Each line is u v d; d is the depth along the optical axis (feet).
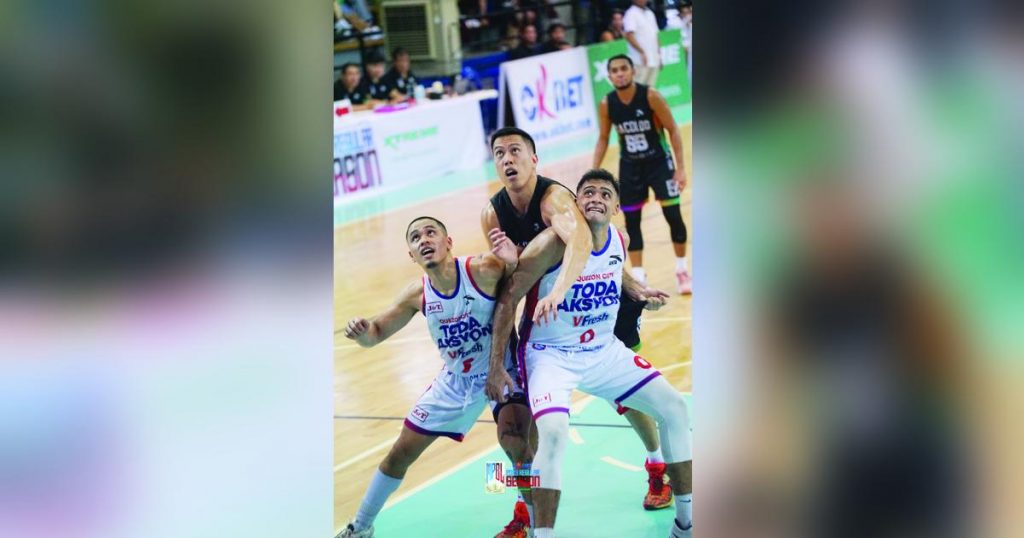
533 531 10.12
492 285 10.28
